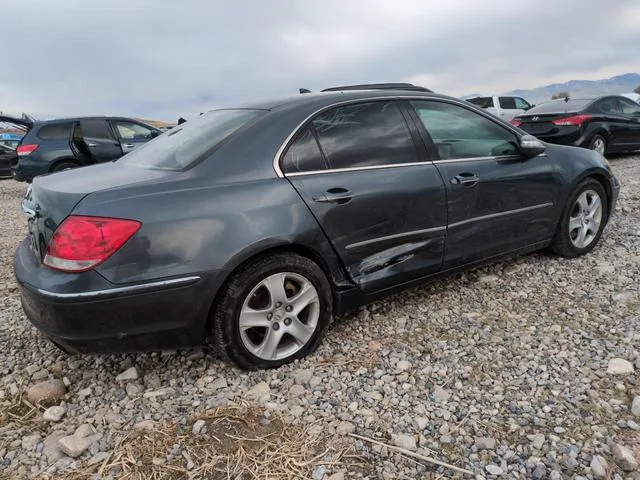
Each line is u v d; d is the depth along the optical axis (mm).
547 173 3965
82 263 2377
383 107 3314
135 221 2424
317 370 2820
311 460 2131
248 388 2672
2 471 2156
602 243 4711
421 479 2018
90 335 2447
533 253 4543
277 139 2877
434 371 2760
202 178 2664
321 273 2916
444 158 3459
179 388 2723
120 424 2438
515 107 17953
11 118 9805
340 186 2949
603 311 3336
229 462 2135
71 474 2119
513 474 2018
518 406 2420
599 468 1988
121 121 10461
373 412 2436
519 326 3215
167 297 2488
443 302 3637
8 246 6051
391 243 3166
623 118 10438
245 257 2613
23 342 3354
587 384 2551
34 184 2949
